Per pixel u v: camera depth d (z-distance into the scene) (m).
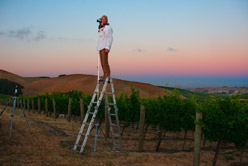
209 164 7.32
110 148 8.84
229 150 9.73
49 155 6.41
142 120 8.82
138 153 7.94
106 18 7.46
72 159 6.29
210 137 6.89
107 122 11.95
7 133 7.93
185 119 10.01
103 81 7.81
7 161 5.52
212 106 7.06
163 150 9.82
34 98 33.28
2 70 108.56
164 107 10.40
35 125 10.41
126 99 14.40
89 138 10.55
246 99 7.30
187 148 10.23
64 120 19.33
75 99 22.09
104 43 7.28
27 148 6.86
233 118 6.75
